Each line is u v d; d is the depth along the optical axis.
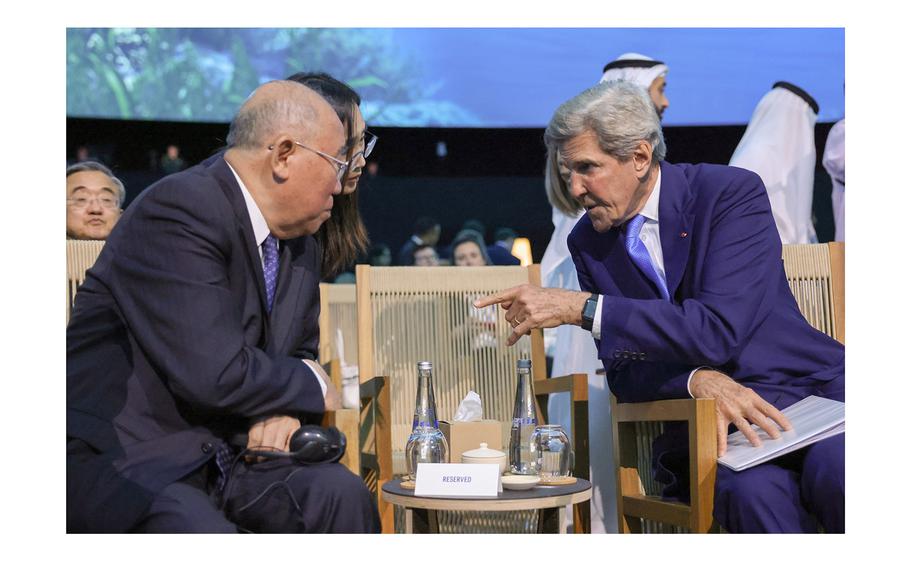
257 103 1.90
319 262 2.13
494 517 2.39
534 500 1.91
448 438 2.18
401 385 2.80
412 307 2.82
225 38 6.44
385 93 6.38
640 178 2.24
